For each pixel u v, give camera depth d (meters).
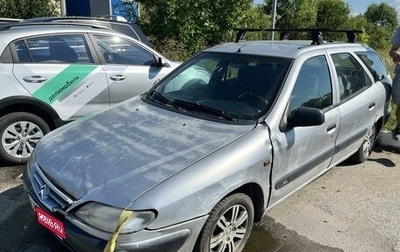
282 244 3.26
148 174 2.42
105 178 2.42
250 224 2.98
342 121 3.83
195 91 3.53
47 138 3.13
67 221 2.38
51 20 6.26
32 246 3.10
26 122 4.57
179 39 10.72
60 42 4.78
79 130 3.11
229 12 11.17
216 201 2.54
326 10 25.70
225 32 11.27
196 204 2.43
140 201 2.26
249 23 12.07
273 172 3.02
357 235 3.43
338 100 3.85
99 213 2.29
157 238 2.29
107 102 5.05
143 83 5.27
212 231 2.60
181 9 10.47
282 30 4.14
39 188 2.65
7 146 4.51
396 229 3.54
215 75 3.60
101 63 5.01
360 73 4.39
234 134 2.87
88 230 2.30
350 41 4.68
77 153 2.72
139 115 3.27
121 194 2.29
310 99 3.46
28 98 4.48
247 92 3.29
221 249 2.75
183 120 3.11
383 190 4.28
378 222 3.65
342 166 4.89
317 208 3.85
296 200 3.99
